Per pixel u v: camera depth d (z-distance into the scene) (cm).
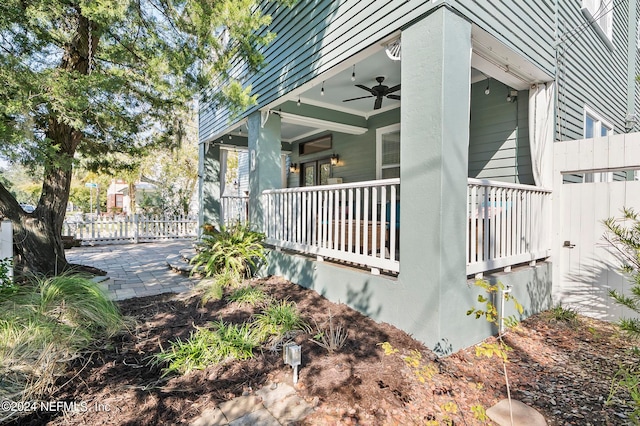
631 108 725
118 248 949
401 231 318
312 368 254
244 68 650
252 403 218
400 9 325
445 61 286
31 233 480
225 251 526
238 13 399
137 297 444
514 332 349
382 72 506
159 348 287
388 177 702
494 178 506
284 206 529
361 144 769
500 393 239
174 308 395
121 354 277
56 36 414
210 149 948
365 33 369
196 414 206
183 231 1198
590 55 545
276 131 624
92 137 550
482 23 324
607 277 393
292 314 343
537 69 410
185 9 400
